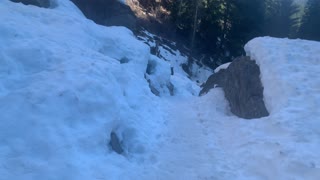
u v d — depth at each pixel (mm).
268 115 10289
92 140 7293
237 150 8664
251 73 12398
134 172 7305
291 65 11188
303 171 6836
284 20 36219
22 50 9109
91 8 24109
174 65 31547
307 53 12047
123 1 26203
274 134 8758
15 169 5969
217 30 37688
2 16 10961
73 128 7316
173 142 9422
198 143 9422
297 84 10188
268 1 36469
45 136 6738
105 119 7926
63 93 7727
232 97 13195
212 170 7738
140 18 34094
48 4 17109
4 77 8102
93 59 10602
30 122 6910
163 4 38438
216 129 10719
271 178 7164
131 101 10508
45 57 9312
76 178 6246
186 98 16688
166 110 12172
